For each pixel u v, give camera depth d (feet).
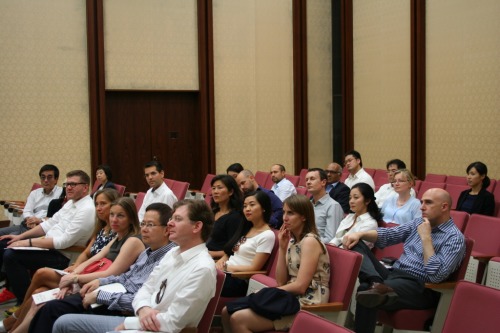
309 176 16.74
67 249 16.44
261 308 10.44
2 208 28.43
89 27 29.76
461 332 8.11
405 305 11.43
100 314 11.32
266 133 34.30
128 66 30.94
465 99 27.09
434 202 11.94
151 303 10.18
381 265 12.23
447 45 28.02
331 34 35.50
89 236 16.47
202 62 32.30
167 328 9.53
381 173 28.12
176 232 9.91
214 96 32.81
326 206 16.72
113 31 30.55
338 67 35.45
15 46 28.50
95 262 12.83
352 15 34.53
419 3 29.30
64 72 29.53
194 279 9.61
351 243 12.23
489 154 25.89
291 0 34.47
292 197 11.51
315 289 10.89
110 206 13.94
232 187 15.87
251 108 33.83
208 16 32.27
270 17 34.06
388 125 31.89
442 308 11.41
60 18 29.32
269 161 34.45
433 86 28.99
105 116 30.66
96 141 30.22
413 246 12.50
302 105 34.91
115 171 31.68
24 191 28.91
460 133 27.43
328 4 35.40
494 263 12.62
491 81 25.66
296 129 34.81
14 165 28.68
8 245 17.19
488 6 25.68
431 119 29.19
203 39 32.22
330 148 35.78
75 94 29.81
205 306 9.73
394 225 14.08
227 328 11.02
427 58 29.30
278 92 34.47
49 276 13.35
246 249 13.50
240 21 33.30
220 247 15.37
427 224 11.96
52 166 22.21
